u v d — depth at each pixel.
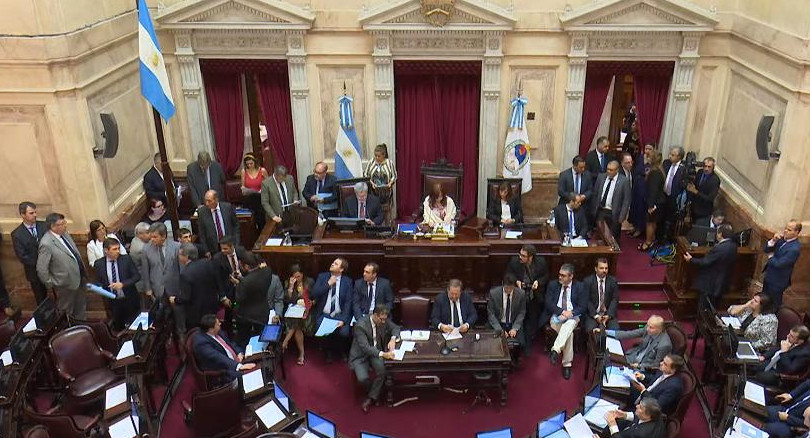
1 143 8.09
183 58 9.97
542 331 8.63
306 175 10.79
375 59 9.91
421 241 8.29
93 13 8.41
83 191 8.34
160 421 7.15
